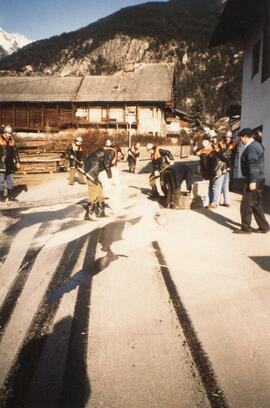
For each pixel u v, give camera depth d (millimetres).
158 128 47969
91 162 8266
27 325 3633
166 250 5891
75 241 6527
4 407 2553
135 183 15086
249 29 16109
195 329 3484
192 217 8289
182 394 2641
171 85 49344
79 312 3869
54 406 2551
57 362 3027
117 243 6348
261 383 2734
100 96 48281
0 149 10273
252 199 6680
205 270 4984
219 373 2855
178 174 9297
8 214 9047
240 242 6270
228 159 9328
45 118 49062
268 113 12922
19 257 5719
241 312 3795
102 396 2637
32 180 16578
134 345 3238
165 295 4227
